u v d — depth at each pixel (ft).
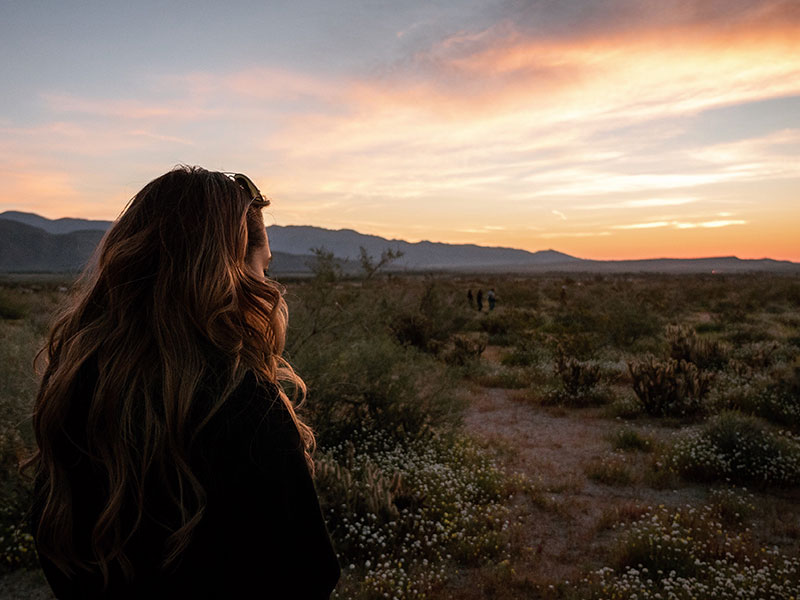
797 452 23.29
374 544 15.75
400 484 18.62
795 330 65.05
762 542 16.90
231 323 2.79
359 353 23.53
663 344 52.47
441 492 19.20
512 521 18.53
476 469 21.83
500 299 121.80
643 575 14.92
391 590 13.69
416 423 24.48
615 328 57.36
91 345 2.74
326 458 19.49
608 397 35.83
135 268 2.82
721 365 43.24
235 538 2.52
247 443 2.51
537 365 46.26
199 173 3.17
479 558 15.90
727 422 24.50
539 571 15.48
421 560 15.67
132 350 2.63
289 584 2.56
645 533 16.37
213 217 2.92
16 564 14.74
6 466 15.56
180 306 2.67
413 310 46.50
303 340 21.86
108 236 3.06
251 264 3.31
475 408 34.55
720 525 17.58
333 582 2.72
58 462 2.72
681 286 139.44
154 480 2.48
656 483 21.77
